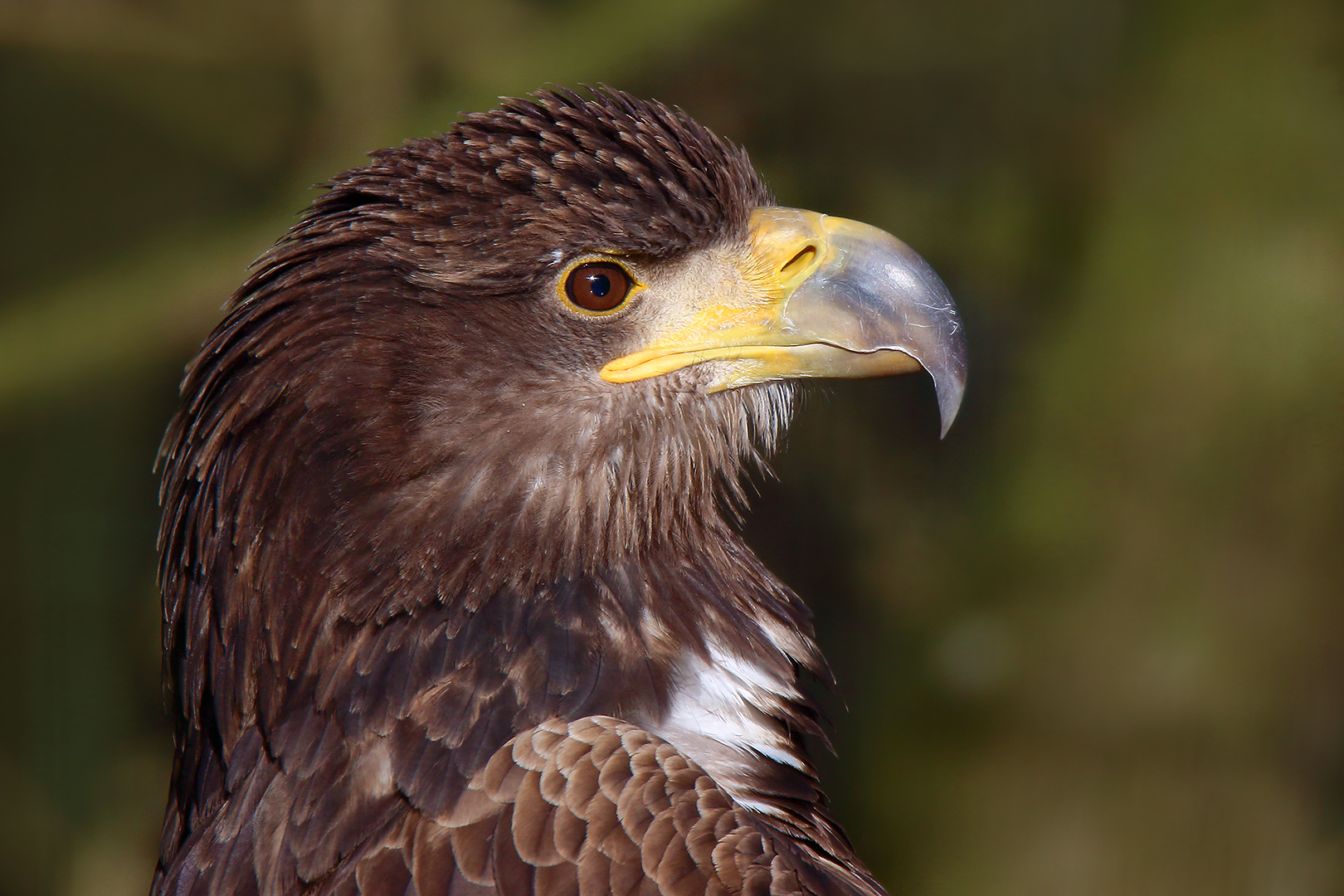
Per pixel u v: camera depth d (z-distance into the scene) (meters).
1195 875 10.62
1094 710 10.90
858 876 6.36
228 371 6.43
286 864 5.98
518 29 12.63
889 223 12.44
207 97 12.96
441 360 6.34
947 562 11.96
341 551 6.16
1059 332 11.59
